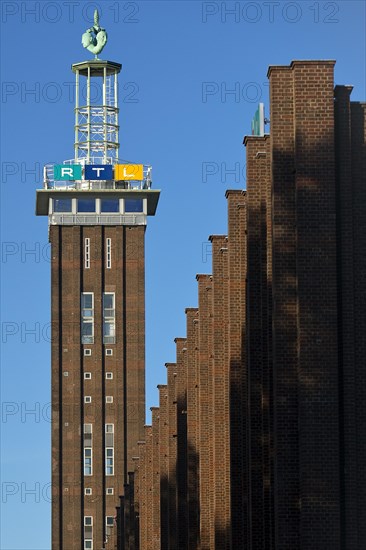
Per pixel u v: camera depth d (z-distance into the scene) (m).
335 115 92.06
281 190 91.94
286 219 91.75
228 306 111.88
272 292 92.06
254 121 108.56
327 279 90.38
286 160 92.06
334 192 90.75
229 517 114.31
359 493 89.81
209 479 125.50
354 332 90.88
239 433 110.38
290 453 90.12
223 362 117.94
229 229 110.50
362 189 92.00
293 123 92.12
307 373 89.88
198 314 130.50
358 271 91.38
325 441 89.38
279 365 90.75
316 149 90.94
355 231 91.69
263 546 99.38
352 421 89.88
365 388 90.62
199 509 131.00
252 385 101.38
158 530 170.88
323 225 90.56
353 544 89.00
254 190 102.12
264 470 97.75
